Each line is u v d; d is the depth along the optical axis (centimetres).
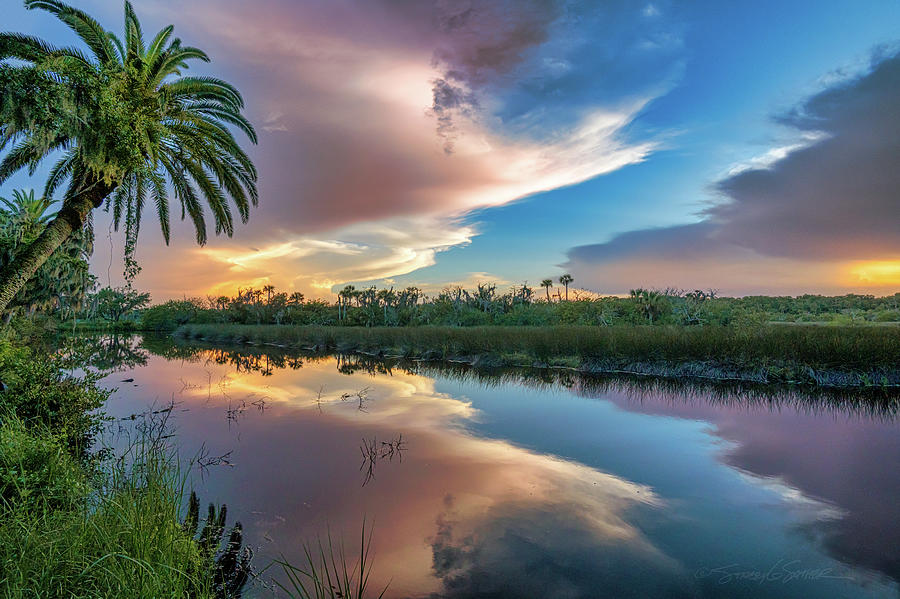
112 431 811
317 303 6712
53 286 1653
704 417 875
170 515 355
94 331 5156
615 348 1457
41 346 1261
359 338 2502
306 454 682
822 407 938
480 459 654
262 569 374
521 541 420
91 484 431
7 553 265
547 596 338
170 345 3209
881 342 1149
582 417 892
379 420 897
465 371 1570
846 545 405
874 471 581
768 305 5709
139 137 944
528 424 846
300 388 1293
